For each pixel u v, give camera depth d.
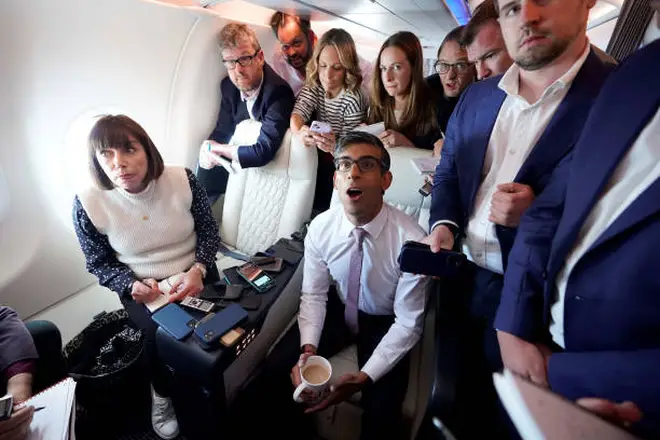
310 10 2.11
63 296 1.79
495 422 0.88
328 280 1.29
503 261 1.01
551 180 0.89
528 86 0.94
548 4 0.78
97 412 1.35
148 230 1.41
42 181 1.55
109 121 1.22
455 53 1.61
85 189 1.32
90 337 1.47
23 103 1.40
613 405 0.52
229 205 1.96
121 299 1.35
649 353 0.52
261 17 2.51
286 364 1.18
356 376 1.03
